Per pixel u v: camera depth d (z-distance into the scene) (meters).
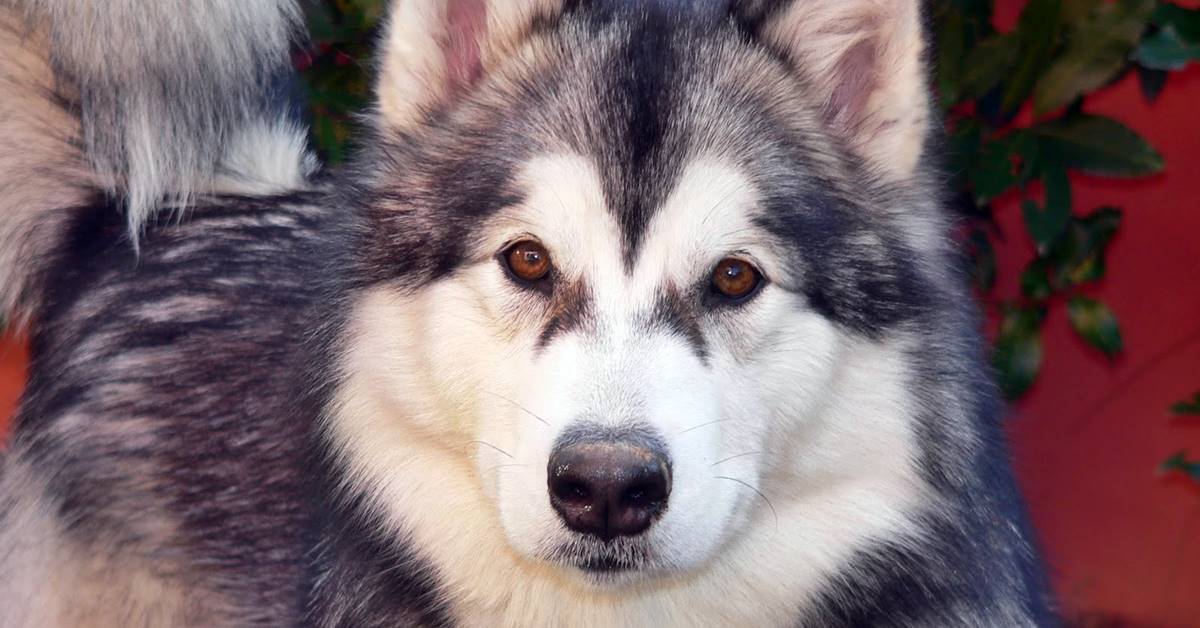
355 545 1.04
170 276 1.20
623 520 0.93
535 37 1.04
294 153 1.28
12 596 1.17
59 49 1.19
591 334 0.96
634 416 0.93
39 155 1.21
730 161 0.99
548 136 1.00
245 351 1.17
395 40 1.04
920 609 1.01
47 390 1.20
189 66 1.22
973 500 1.02
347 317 1.04
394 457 1.03
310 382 1.06
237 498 1.14
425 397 1.01
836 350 1.00
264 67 1.26
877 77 1.03
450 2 1.05
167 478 1.16
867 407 1.00
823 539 1.01
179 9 1.21
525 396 0.96
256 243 1.20
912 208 1.04
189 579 1.15
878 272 1.01
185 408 1.17
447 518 1.02
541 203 0.98
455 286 1.00
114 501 1.17
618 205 0.98
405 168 1.04
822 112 1.04
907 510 1.01
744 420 0.97
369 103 1.10
